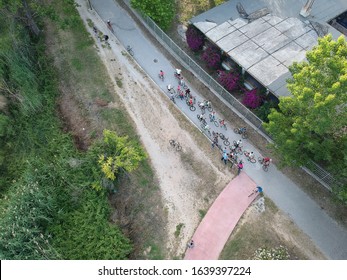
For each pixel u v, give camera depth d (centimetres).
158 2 3416
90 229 2714
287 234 2720
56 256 2528
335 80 2175
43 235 2642
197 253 2677
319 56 2206
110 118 3269
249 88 3322
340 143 2434
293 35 3256
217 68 3494
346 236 2709
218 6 3516
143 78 3512
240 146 3112
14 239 2492
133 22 3888
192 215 2825
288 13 3412
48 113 3306
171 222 2805
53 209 2733
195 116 3281
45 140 3194
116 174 2925
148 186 2950
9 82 3241
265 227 2748
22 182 2884
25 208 2633
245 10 3456
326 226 2745
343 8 3428
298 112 2439
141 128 3222
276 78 3006
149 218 2828
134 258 2681
